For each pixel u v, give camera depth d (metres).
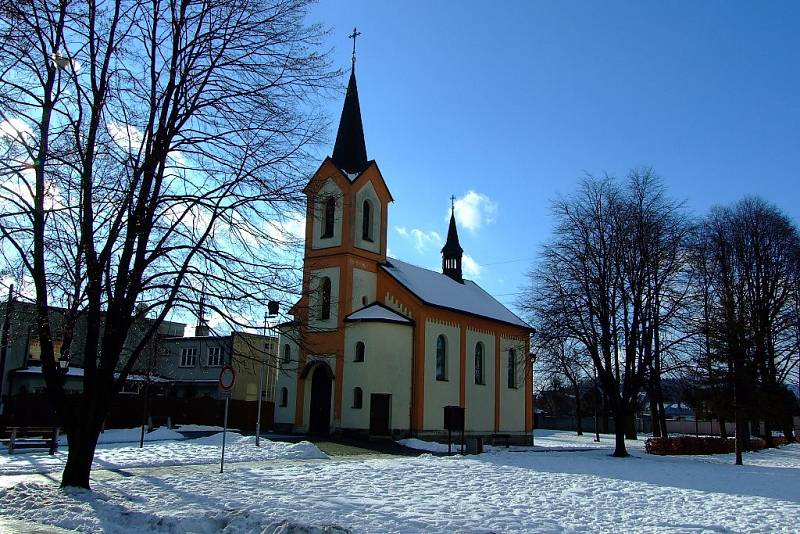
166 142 17.73
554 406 89.25
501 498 16.84
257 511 13.52
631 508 16.25
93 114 17.16
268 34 18.48
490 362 47.09
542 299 37.91
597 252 37.81
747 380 34.97
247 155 18.34
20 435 32.56
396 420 38.16
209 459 24.80
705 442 43.09
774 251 48.75
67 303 16.92
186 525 12.88
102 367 17.33
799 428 66.38
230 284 17.75
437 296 43.69
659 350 36.62
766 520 15.13
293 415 40.19
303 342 19.81
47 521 13.52
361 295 41.25
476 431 44.69
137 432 34.66
